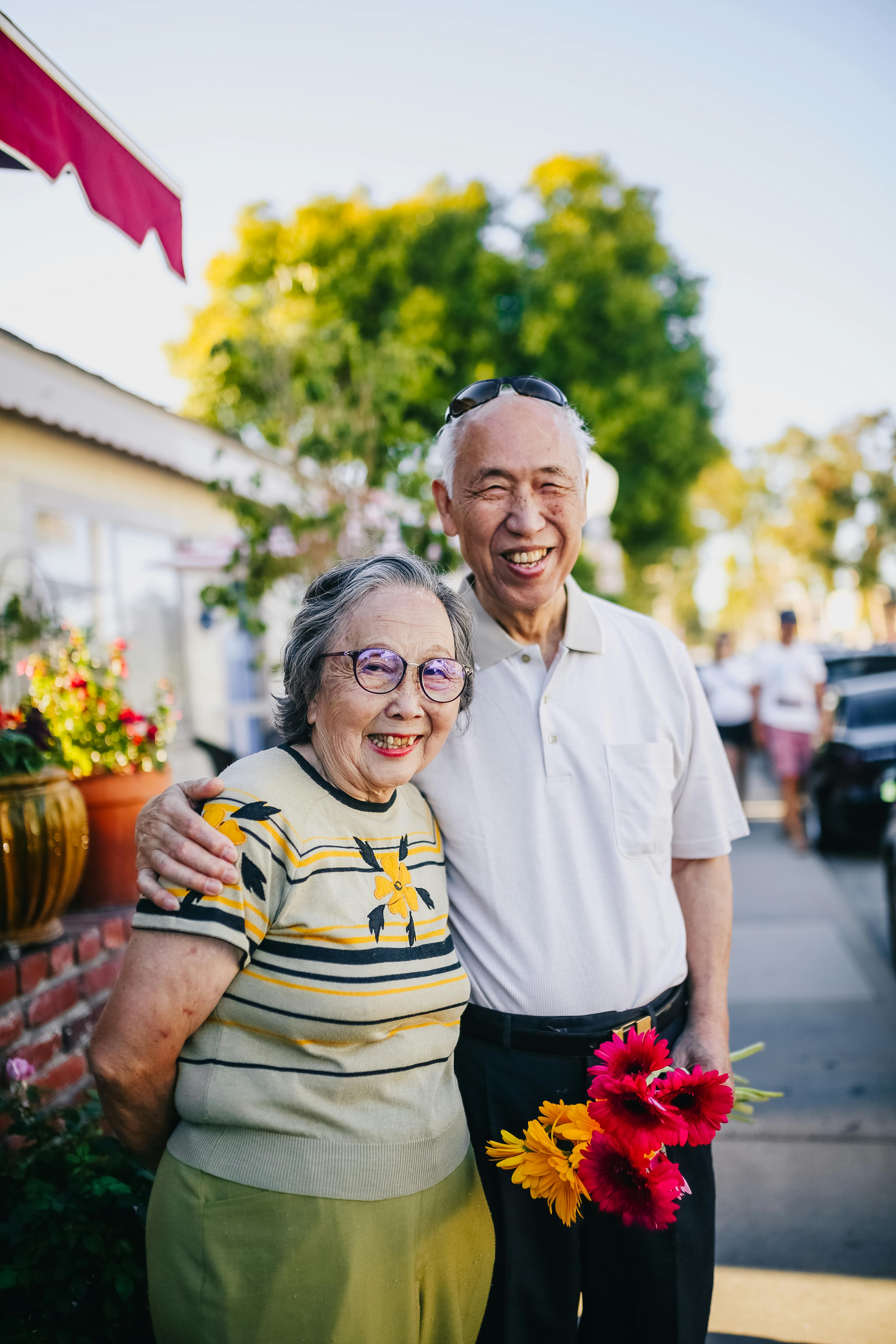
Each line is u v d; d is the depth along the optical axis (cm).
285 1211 131
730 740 838
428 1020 145
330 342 568
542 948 160
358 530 542
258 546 545
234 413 588
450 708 147
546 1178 140
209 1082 134
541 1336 161
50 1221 174
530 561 165
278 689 172
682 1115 133
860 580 3616
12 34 191
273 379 572
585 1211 160
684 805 185
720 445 1645
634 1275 160
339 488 551
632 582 1817
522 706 169
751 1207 285
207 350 1248
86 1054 242
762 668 802
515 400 166
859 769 746
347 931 136
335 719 143
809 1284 247
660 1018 168
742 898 655
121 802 283
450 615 155
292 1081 133
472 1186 151
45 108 201
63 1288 167
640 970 164
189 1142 137
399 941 141
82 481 588
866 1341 226
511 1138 144
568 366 1323
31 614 431
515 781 166
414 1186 138
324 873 137
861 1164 306
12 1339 161
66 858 232
